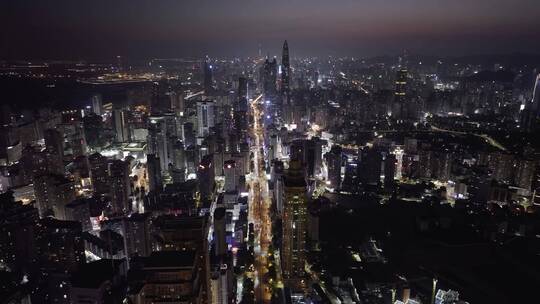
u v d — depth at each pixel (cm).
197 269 15012
